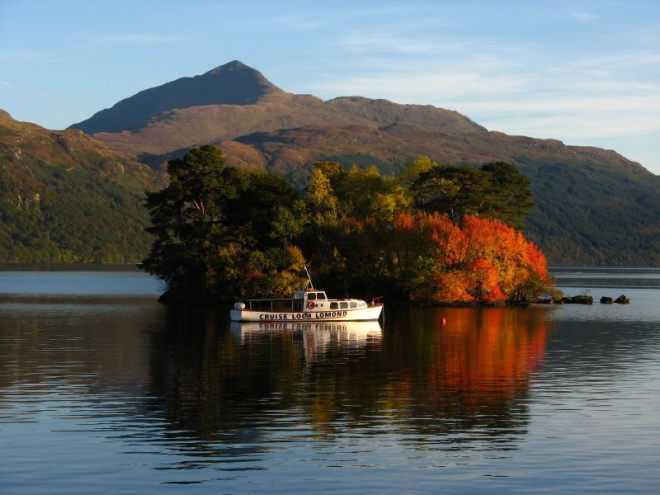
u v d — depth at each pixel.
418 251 124.25
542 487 28.84
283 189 132.75
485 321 95.50
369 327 87.06
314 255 125.19
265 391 45.84
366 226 127.50
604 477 29.94
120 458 31.95
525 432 36.25
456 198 145.88
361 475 30.06
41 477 29.70
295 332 80.88
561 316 104.38
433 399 43.66
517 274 128.88
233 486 28.84
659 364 57.34
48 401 42.56
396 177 157.12
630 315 106.31
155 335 76.31
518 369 54.75
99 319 94.81
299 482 29.30
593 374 52.56
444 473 30.33
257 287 119.81
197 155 129.62
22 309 111.88
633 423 38.03
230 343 69.94
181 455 32.44
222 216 133.38
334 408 41.19
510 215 154.38
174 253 126.00
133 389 46.25
